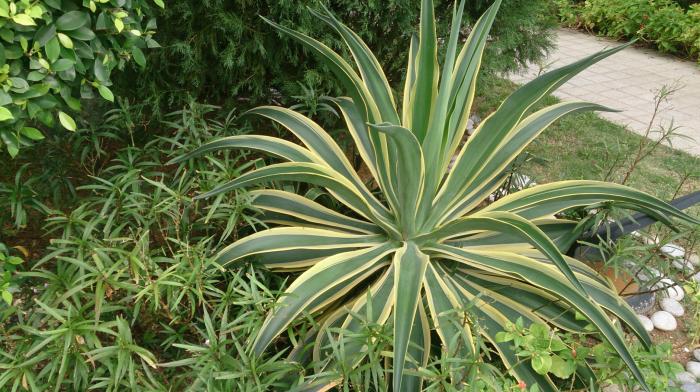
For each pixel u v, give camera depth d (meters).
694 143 4.19
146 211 2.00
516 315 1.93
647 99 5.10
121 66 1.93
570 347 1.81
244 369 1.51
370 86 2.16
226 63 2.68
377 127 1.52
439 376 1.45
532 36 3.60
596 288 1.94
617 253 1.97
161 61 2.78
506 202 2.06
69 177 2.48
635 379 1.64
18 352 1.54
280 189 2.44
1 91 1.56
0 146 1.73
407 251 1.97
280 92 3.18
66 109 2.45
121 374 1.47
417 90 1.90
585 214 2.41
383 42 3.11
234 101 3.04
